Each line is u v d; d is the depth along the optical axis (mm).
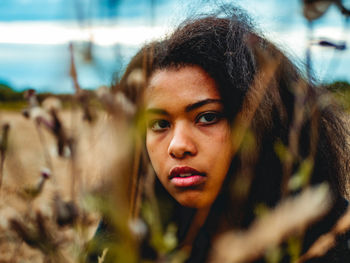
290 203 262
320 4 361
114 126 311
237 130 719
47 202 402
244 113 750
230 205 703
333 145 979
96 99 333
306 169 389
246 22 801
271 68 495
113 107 318
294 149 440
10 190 438
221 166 725
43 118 379
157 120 753
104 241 455
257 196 741
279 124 768
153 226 391
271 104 765
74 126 368
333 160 974
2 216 381
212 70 762
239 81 771
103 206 304
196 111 727
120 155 299
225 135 731
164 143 748
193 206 732
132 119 324
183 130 722
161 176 765
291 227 246
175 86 731
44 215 384
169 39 805
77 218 376
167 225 783
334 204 893
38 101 392
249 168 709
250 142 701
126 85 400
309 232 751
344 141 1043
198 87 738
